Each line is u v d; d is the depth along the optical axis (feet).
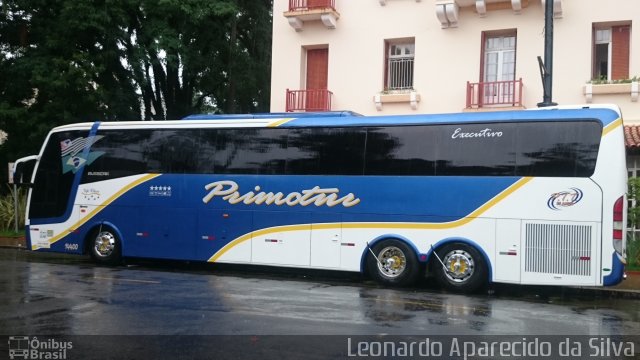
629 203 43.80
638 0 54.60
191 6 69.05
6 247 60.13
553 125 35.17
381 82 63.05
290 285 37.70
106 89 71.36
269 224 41.45
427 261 37.17
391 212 38.24
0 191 74.95
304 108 64.90
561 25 56.75
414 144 38.22
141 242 45.06
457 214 36.63
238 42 86.38
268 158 41.93
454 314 28.96
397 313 28.66
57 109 65.62
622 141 33.91
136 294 32.42
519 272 35.01
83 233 46.96
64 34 66.13
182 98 86.02
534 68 57.41
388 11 62.95
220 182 43.14
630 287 38.88
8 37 70.79
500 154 36.09
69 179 47.85
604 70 56.75
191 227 43.65
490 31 59.36
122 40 70.64
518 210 35.27
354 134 39.81
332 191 39.86
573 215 34.09
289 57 66.59
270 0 85.81
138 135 46.06
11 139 69.97
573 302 34.81
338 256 39.37
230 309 28.53
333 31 65.00
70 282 36.52
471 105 58.80
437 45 60.90
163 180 44.80
